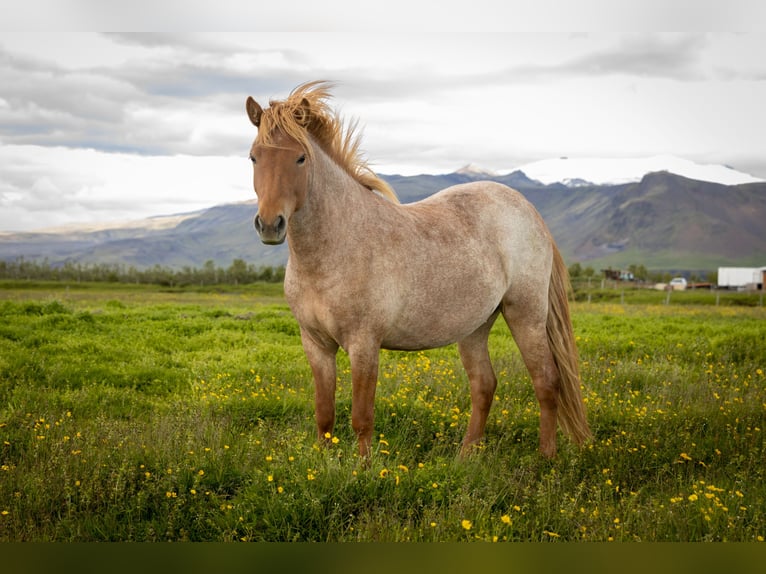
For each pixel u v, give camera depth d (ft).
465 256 16.03
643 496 13.80
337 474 12.60
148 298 106.42
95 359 27.66
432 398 21.33
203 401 20.25
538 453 16.48
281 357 29.81
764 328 41.68
